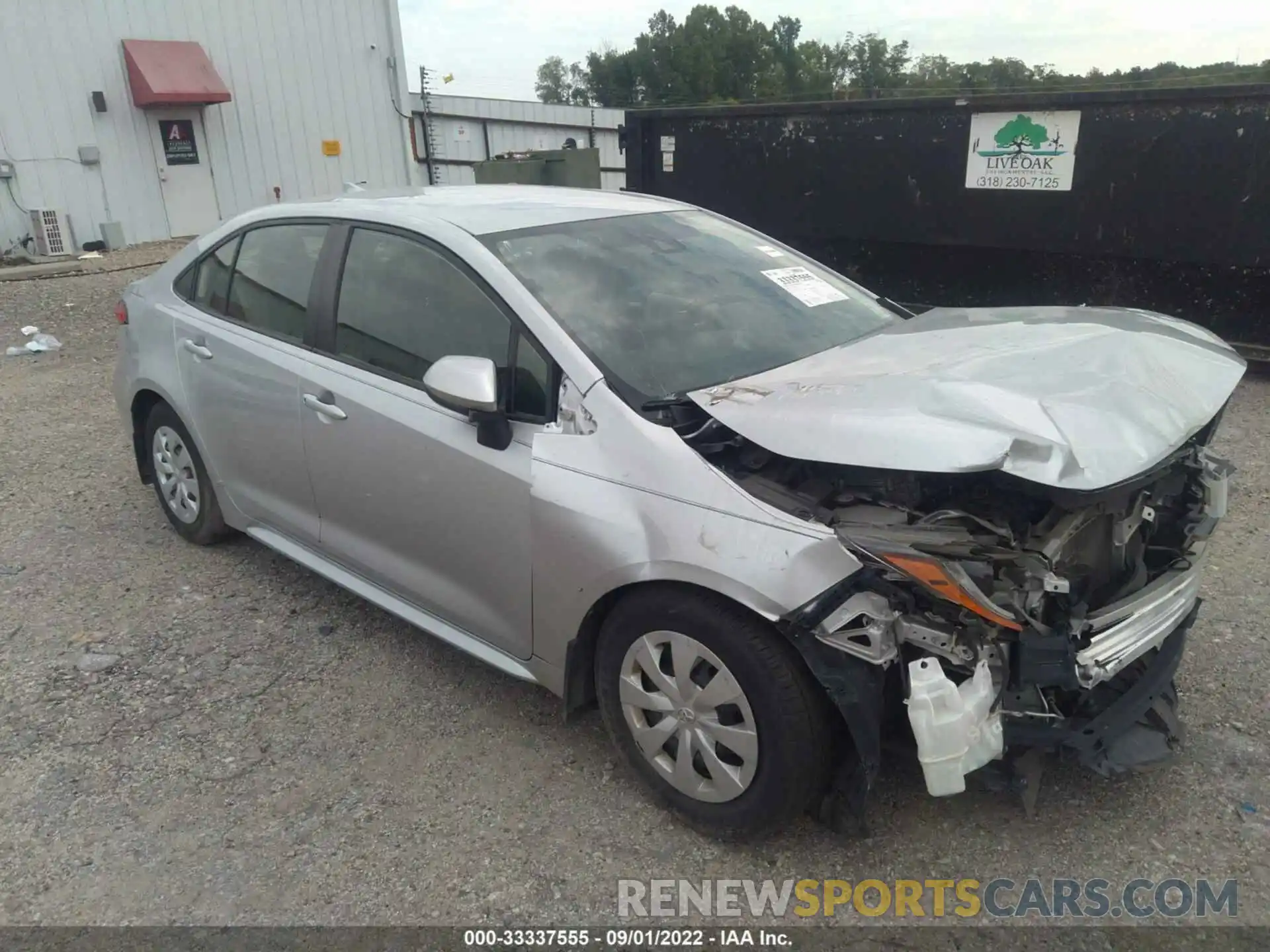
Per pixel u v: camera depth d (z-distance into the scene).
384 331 3.35
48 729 3.26
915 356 2.90
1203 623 3.72
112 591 4.22
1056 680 2.29
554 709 3.35
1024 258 7.75
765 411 2.52
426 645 3.77
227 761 3.09
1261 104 6.34
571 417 2.79
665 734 2.71
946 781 2.24
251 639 3.82
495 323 3.02
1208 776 2.91
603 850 2.70
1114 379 2.57
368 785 2.97
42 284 12.40
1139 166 6.96
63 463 5.87
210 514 4.45
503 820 2.82
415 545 3.27
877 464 2.26
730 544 2.41
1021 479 2.30
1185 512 2.91
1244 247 6.64
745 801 2.57
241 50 17.12
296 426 3.60
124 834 2.78
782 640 2.42
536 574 2.85
